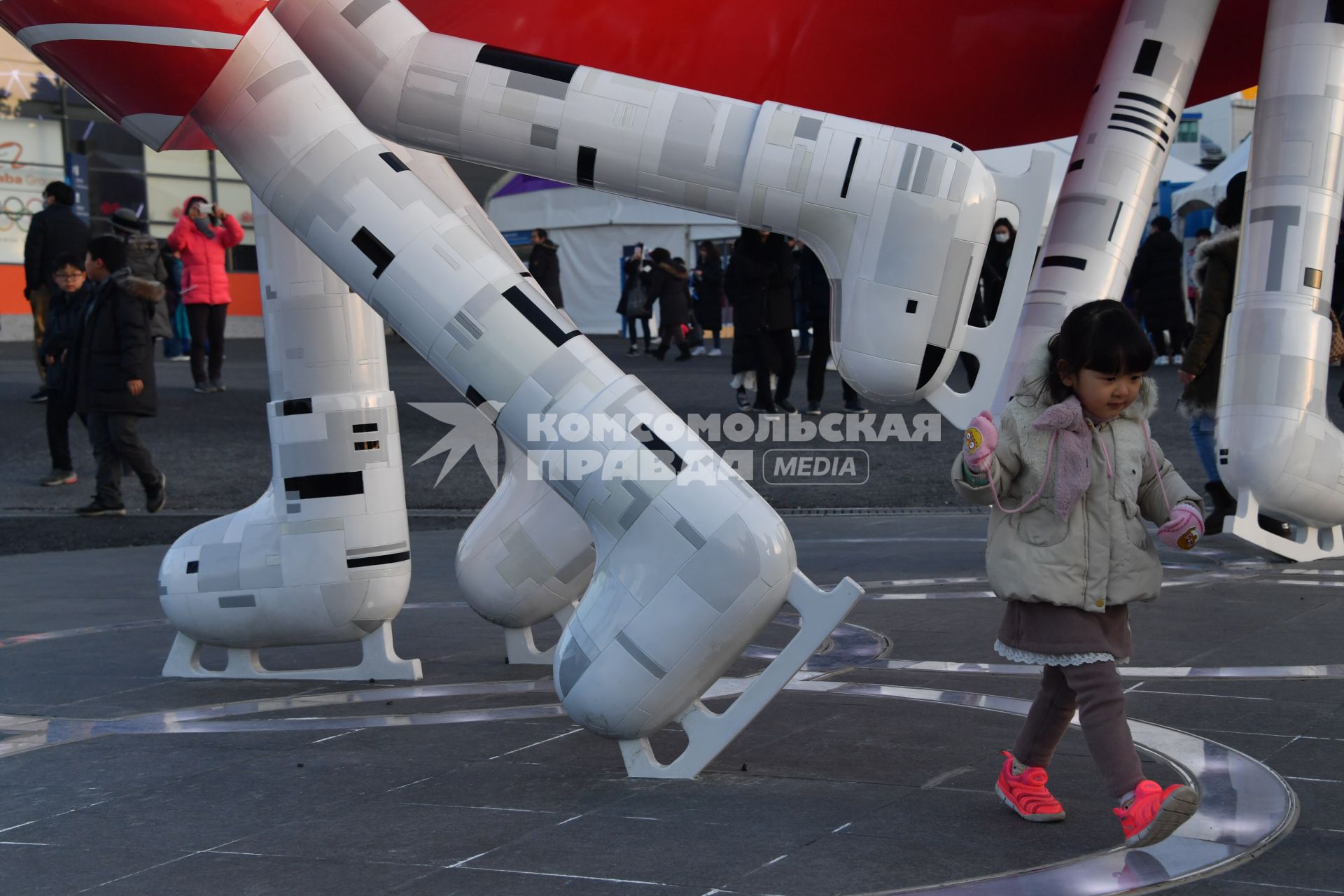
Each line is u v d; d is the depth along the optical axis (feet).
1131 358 11.34
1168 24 19.75
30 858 11.57
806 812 12.19
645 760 13.42
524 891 10.43
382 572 17.95
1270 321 24.03
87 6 13.07
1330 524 25.02
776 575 12.82
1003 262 53.06
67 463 39.96
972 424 11.58
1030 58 20.39
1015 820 11.89
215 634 18.24
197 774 13.99
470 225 14.15
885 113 20.74
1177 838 11.25
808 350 82.79
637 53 19.27
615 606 13.04
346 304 17.78
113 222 55.93
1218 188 80.43
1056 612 11.63
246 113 13.51
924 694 16.47
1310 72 23.24
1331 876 10.42
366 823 12.24
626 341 101.96
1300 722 14.75
